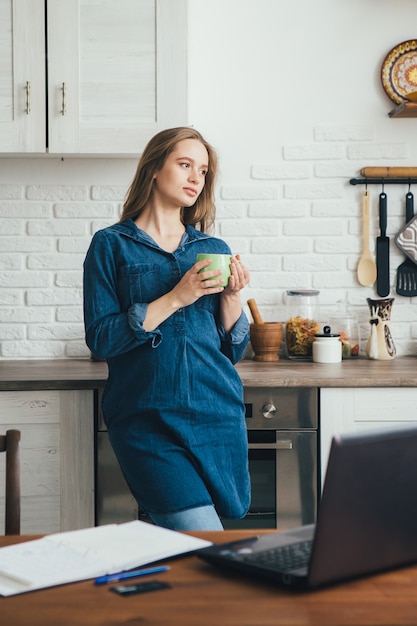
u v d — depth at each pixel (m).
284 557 1.34
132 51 3.42
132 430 2.54
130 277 2.56
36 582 1.28
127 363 2.57
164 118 3.43
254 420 3.13
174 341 2.54
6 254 3.80
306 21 3.82
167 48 3.42
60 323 3.82
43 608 1.20
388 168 3.80
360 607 1.20
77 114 3.42
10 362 3.72
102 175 3.81
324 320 3.85
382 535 1.30
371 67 3.85
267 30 3.82
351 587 1.28
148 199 2.65
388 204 3.88
